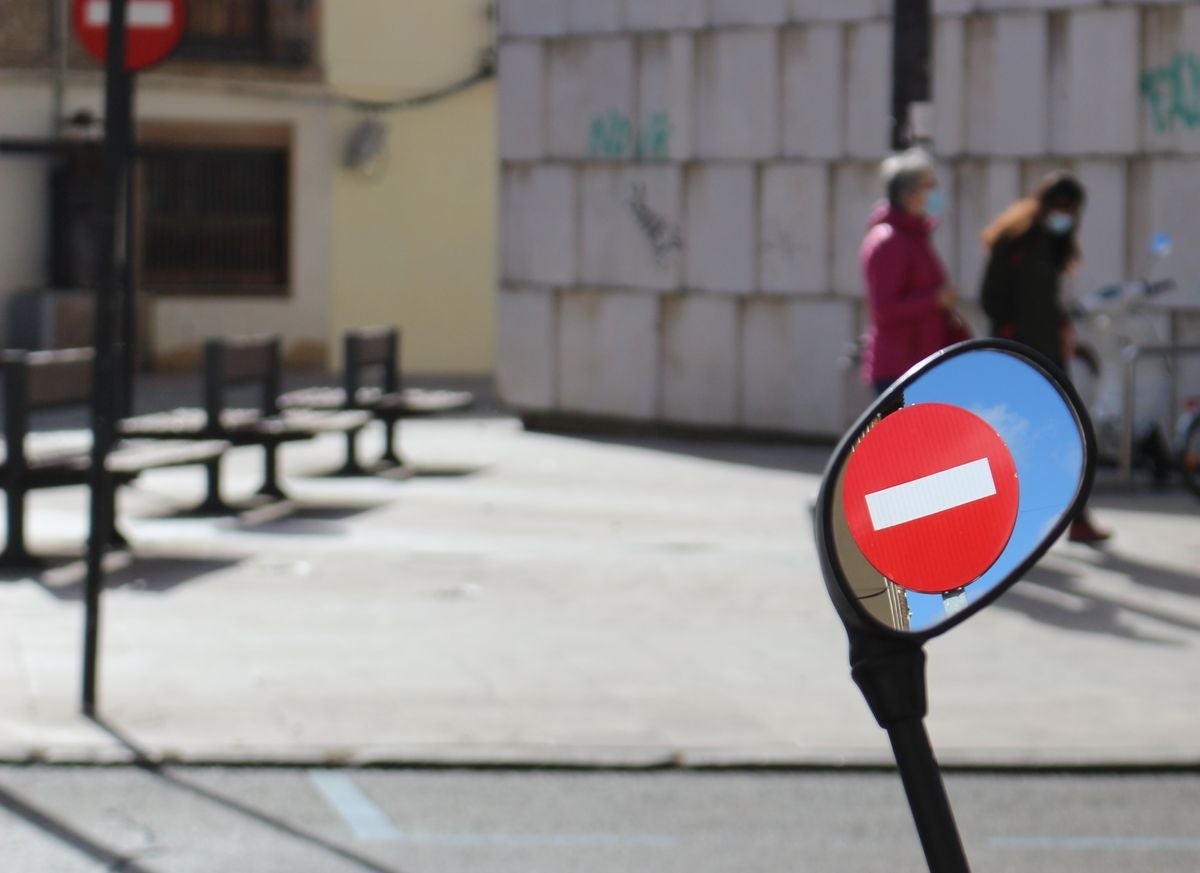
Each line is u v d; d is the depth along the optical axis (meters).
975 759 8.46
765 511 16.70
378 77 37.31
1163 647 10.90
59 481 13.42
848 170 21.14
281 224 37.16
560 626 11.41
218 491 16.42
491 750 8.54
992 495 2.24
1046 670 10.29
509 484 18.66
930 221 13.62
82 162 35.16
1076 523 14.45
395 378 21.28
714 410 22.39
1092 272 19.31
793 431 21.83
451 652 10.62
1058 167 19.50
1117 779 8.34
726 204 22.06
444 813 7.73
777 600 12.31
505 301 24.16
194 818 7.62
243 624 11.35
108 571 13.14
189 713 9.15
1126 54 19.06
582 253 23.39
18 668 10.05
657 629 11.34
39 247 35.56
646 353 22.91
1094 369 18.31
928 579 2.23
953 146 20.06
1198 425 16.86
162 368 36.38
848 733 8.91
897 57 15.14
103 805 7.78
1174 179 18.84
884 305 13.45
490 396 31.39
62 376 13.80
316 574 13.15
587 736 8.80
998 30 19.77
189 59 36.19
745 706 9.41
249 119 36.66
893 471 2.23
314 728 8.89
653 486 18.48
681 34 22.27
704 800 7.95
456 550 14.30
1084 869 7.05
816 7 21.17
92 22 10.17
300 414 19.02
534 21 23.53
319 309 37.34
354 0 37.12
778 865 7.04
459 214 37.94
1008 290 14.05
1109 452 17.95
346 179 37.38
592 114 23.14
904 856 7.16
